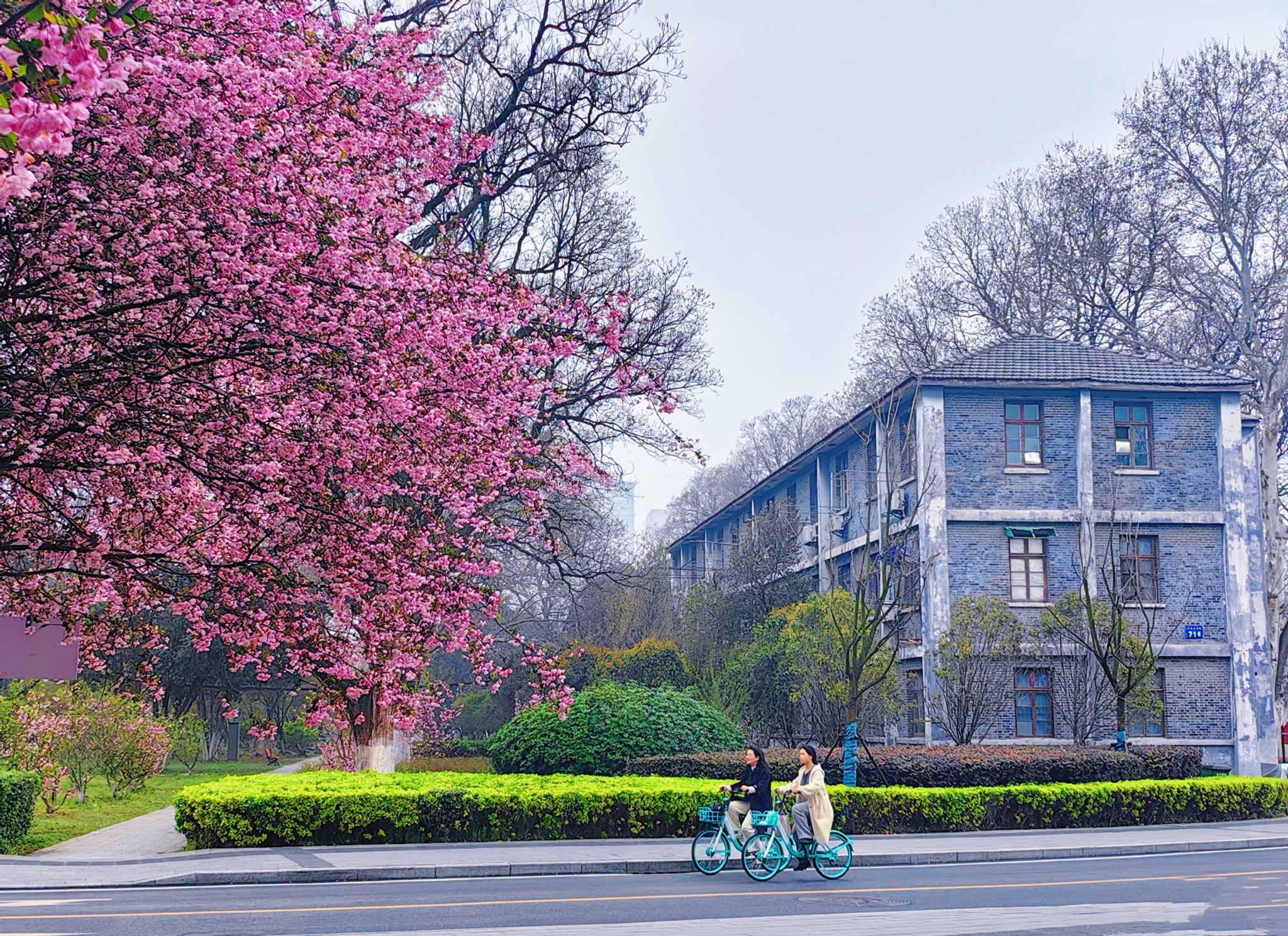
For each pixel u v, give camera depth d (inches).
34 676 299.6
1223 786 968.9
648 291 1115.3
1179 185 1600.6
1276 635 1489.9
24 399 350.0
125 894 554.3
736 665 1423.5
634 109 991.6
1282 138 1519.4
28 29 183.0
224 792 722.8
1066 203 1764.3
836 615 1152.2
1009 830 870.4
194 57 379.9
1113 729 1212.5
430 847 709.3
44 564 404.5
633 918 467.5
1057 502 1317.7
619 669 1577.3
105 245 367.9
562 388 581.6
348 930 433.7
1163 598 1307.8
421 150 496.4
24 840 775.1
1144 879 622.5
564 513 1139.3
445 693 520.7
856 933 432.8
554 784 796.0
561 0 957.8
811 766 636.1
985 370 1328.7
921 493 1133.1
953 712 1119.0
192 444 396.2
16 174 177.8
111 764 1156.5
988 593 1283.2
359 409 414.0
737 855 668.1
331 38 490.9
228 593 431.5
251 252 383.2
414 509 504.4
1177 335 1770.4
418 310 434.3
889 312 1991.9
